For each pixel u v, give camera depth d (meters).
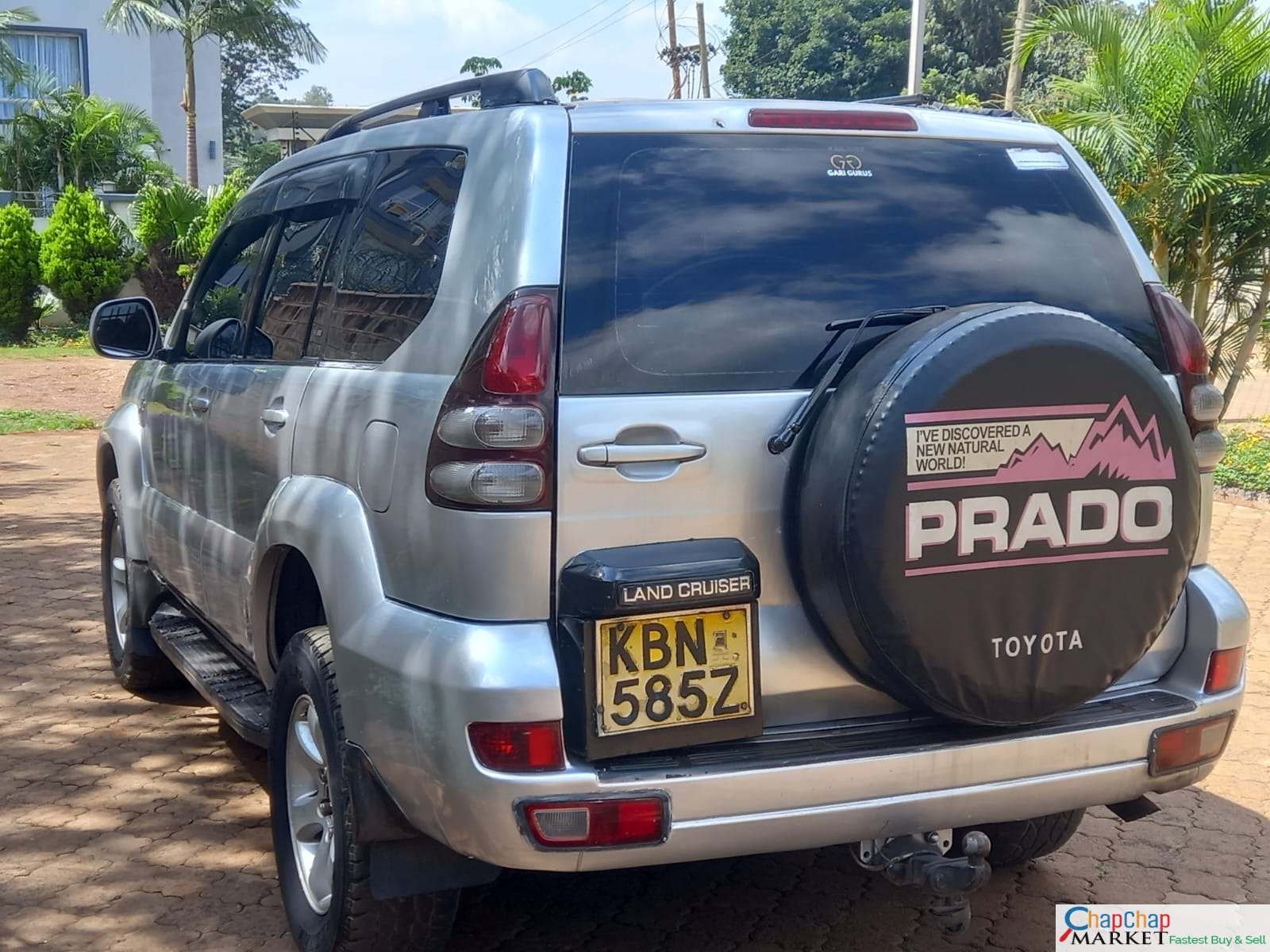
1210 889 3.68
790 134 2.89
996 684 2.59
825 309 2.76
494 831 2.44
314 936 3.01
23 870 3.68
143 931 3.34
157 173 26.05
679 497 2.56
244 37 26.45
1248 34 11.09
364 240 3.26
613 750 2.45
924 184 2.97
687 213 2.73
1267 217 11.96
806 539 2.58
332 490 3.01
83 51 27.09
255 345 3.87
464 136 2.94
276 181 4.13
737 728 2.55
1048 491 2.58
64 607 6.63
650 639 2.48
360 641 2.72
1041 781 2.70
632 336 2.59
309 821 3.21
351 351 3.13
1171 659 3.03
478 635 2.48
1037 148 3.16
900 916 3.49
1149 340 3.08
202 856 3.79
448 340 2.67
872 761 2.55
